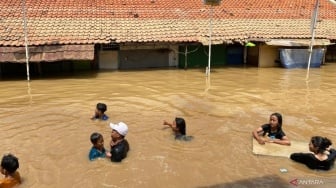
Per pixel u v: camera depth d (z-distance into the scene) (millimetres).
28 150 7867
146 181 6590
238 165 7254
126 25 17688
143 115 10469
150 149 7977
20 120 9891
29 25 16484
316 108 11461
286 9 21688
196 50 18844
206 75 16625
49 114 10469
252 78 16156
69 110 10883
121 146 7375
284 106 11641
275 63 19219
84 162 7293
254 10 21062
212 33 18047
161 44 17828
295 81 15633
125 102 11891
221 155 7723
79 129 9195
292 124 9812
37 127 9328
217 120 10086
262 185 6473
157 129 9266
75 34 16438
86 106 11352
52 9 17984
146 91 13438
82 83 14672
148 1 20406
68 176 6734
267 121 10031
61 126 9414
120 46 17828
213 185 6477
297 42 18359
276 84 14969
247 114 10695
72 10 18156
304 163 7242
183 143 8344
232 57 19906
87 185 6438
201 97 12672
